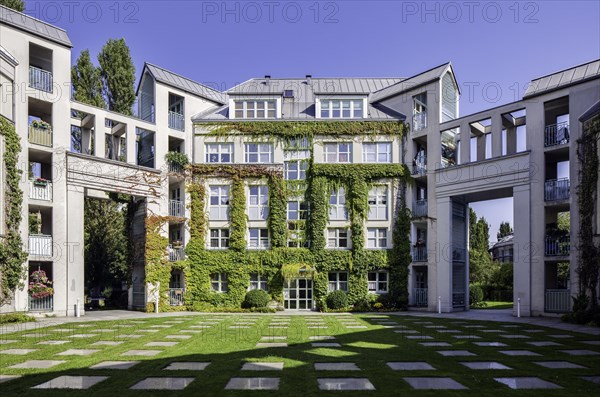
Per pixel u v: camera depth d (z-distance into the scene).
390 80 37.41
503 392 7.99
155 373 9.35
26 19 24.11
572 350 12.64
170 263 29.33
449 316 24.92
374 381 8.76
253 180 31.08
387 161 31.69
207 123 31.66
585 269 22.25
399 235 30.67
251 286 30.56
